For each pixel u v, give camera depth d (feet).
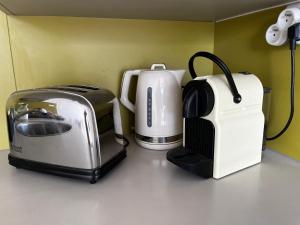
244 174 2.10
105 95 2.19
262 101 2.22
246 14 2.74
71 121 1.90
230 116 1.99
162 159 2.42
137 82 2.77
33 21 2.60
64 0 1.99
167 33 3.12
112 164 2.15
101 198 1.77
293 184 1.94
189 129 2.14
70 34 2.74
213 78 1.93
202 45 3.32
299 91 2.20
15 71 2.62
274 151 2.51
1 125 2.64
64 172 1.99
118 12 2.54
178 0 2.07
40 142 2.02
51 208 1.66
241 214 1.59
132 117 3.11
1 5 2.12
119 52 2.95
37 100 1.99
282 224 1.50
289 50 2.26
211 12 2.65
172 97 2.53
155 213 1.60
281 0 2.13
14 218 1.56
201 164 1.96
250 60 2.75
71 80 2.83
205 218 1.55
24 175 2.11
